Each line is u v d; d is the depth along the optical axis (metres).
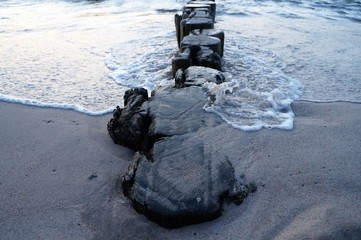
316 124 1.47
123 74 2.16
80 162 1.29
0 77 2.12
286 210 1.01
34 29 3.30
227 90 1.63
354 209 0.99
